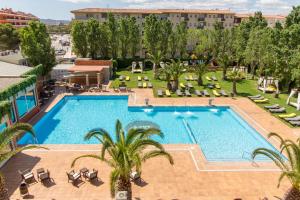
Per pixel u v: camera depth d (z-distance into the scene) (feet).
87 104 117.29
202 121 98.84
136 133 44.55
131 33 197.47
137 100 115.75
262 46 141.18
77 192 53.21
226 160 70.49
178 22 279.28
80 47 191.93
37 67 111.04
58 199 51.03
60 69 149.18
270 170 62.54
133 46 201.98
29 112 94.58
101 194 52.60
